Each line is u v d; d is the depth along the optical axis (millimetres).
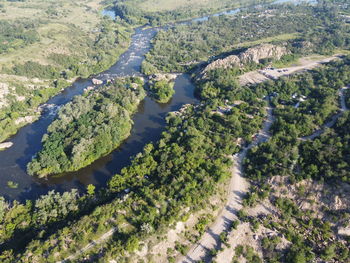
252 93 189500
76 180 137250
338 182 106688
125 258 90688
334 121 146875
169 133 157125
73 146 144000
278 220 105500
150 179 126938
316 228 100875
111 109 169500
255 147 135500
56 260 91500
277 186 115625
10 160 150125
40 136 168125
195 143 140000
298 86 192500
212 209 109625
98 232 98312
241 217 106812
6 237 105750
